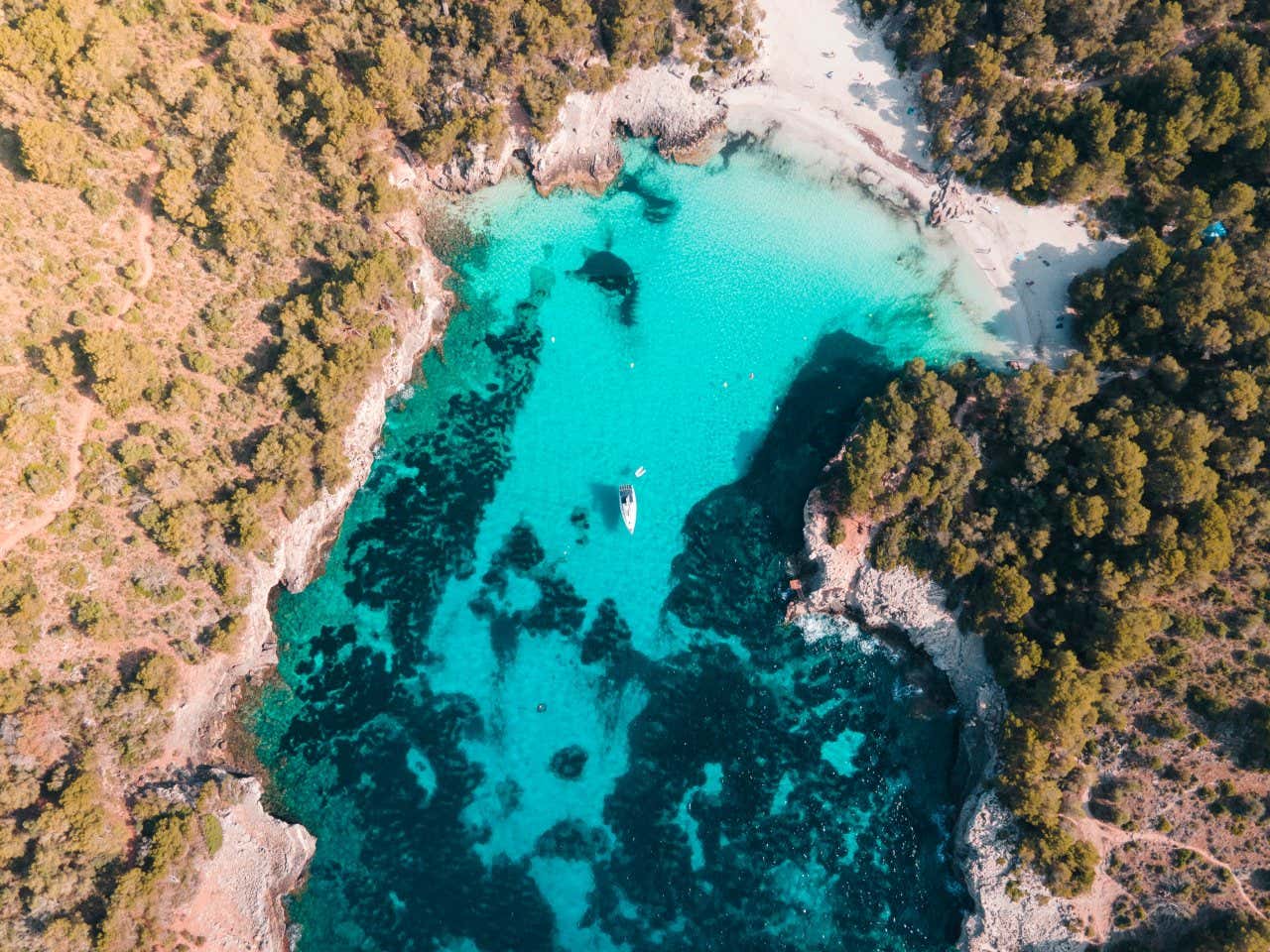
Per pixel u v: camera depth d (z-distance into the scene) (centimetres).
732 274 8188
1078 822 6300
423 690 7244
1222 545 6266
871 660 7275
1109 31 7519
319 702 7131
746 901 6812
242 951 6328
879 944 6694
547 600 7506
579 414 7912
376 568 7475
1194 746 6228
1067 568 6812
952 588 7069
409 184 8062
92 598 6588
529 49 7675
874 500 7219
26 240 6931
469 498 7688
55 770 6122
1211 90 7131
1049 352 7806
